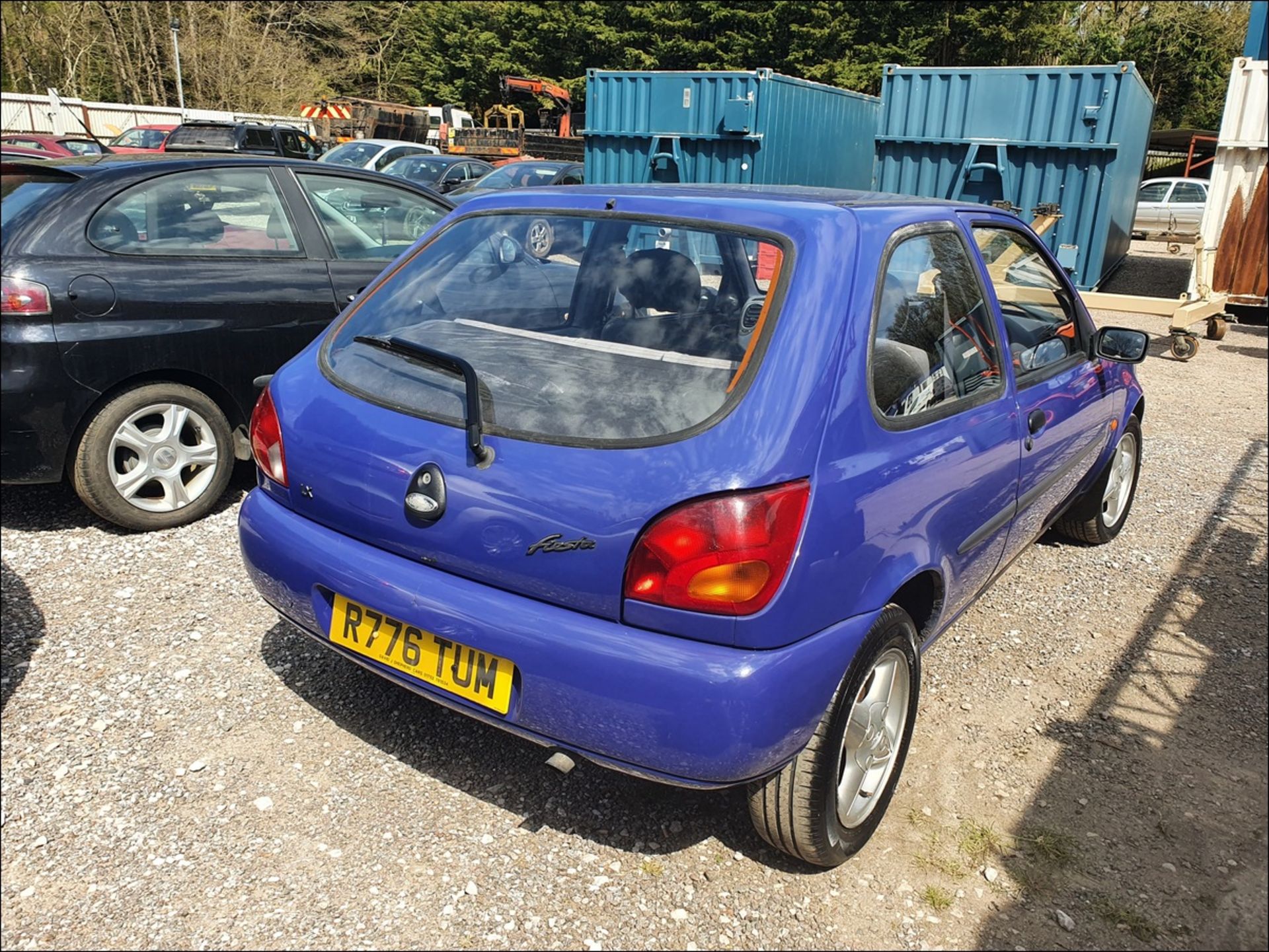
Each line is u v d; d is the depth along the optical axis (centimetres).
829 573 220
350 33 4706
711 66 3853
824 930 238
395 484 245
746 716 208
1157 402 830
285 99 4041
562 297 265
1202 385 906
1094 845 271
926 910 246
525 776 290
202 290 453
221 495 495
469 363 252
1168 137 3041
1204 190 2264
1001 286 336
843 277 240
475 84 4706
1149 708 342
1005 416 307
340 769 289
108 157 486
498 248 289
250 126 1941
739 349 231
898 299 262
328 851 257
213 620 373
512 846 261
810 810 236
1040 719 333
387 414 254
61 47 3750
